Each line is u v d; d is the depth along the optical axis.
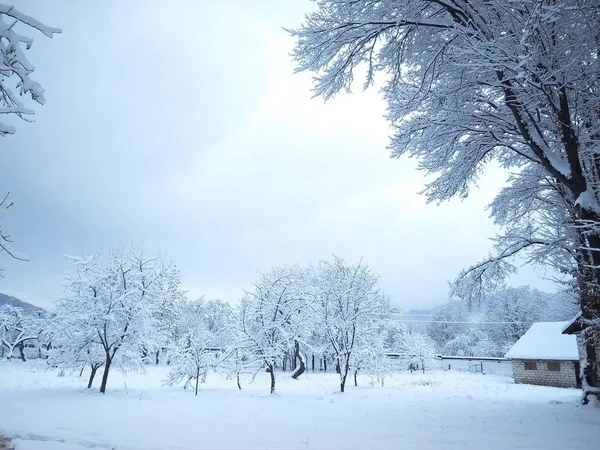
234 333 20.55
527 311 48.88
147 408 11.56
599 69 7.96
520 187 13.02
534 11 6.31
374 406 12.43
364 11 9.72
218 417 9.81
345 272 24.80
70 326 17.89
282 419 9.54
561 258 12.31
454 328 61.41
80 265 18.77
